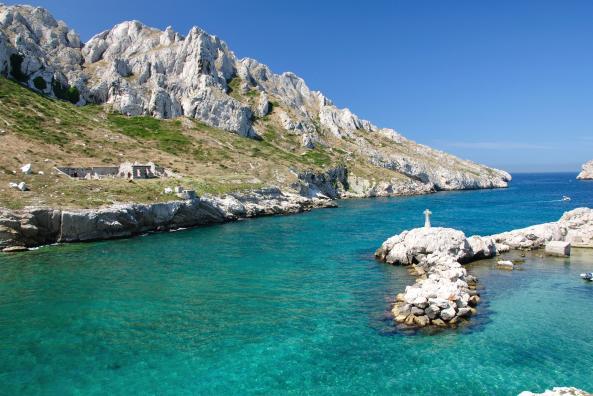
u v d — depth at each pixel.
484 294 32.47
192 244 54.78
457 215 89.56
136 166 83.81
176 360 21.77
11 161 70.38
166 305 30.02
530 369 20.69
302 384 19.48
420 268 39.91
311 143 174.88
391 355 22.23
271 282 36.25
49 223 53.88
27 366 21.00
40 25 152.88
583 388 19.02
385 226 73.12
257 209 89.81
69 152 87.62
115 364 21.28
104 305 29.88
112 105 140.38
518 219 81.69
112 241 56.84
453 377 20.00
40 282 35.50
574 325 26.05
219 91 162.25
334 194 143.50
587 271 39.69
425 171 197.88
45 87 124.94
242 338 24.44
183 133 133.75
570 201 122.94
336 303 30.62
